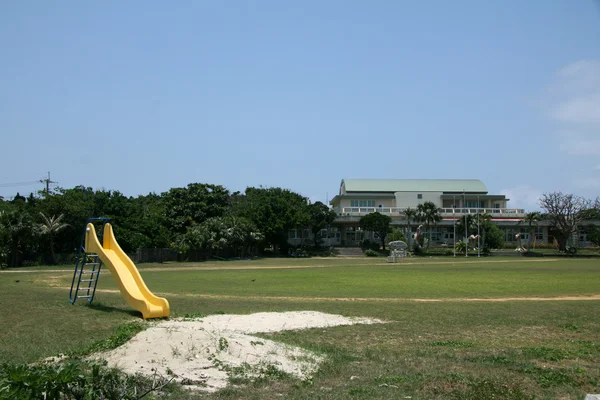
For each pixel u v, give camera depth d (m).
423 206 110.38
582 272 52.50
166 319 19.12
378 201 129.38
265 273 52.09
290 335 16.69
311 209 109.44
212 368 11.61
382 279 43.66
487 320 20.23
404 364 12.91
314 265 70.25
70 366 8.46
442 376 11.48
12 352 13.41
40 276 45.72
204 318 19.67
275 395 10.26
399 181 134.12
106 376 8.73
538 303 26.36
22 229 64.44
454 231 110.94
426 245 120.00
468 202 131.88
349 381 11.39
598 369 12.44
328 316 20.88
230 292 31.70
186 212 97.62
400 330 17.95
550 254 104.06
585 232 122.88
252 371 11.65
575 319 20.61
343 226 123.44
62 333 16.19
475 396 10.12
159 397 9.77
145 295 20.23
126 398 8.60
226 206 106.00
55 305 22.50
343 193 135.12
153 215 86.81
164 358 11.69
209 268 62.47
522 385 10.88
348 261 84.00
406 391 10.55
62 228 71.50
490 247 113.81
